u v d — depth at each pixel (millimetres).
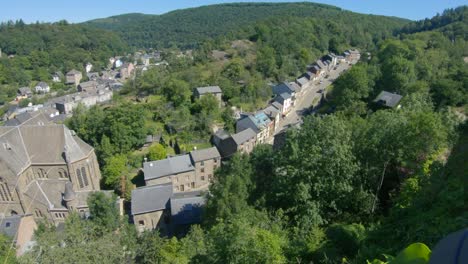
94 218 37438
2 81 149375
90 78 169250
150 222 44469
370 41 157625
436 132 22094
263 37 119938
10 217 41531
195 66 102250
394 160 24344
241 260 15305
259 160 32312
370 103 63938
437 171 18812
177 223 41500
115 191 53844
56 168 47219
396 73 65188
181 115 67812
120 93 91375
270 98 84938
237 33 128625
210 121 67000
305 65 111938
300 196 23141
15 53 186375
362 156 24688
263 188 29531
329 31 148125
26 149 47125
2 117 108000
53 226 37531
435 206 14914
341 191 23203
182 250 26484
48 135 47562
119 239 25609
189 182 54500
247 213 22984
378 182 24594
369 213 22750
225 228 19562
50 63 179875
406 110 34281
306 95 95625
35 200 44781
